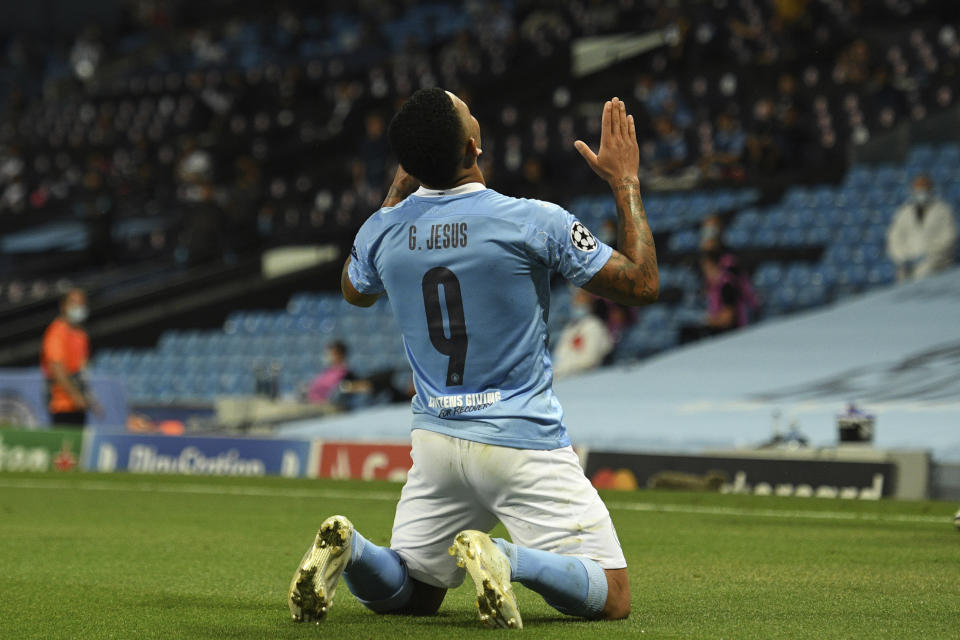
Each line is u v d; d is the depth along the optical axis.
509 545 14.51
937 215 66.81
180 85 132.75
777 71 97.12
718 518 33.25
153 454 54.31
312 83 124.00
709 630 15.49
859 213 75.31
